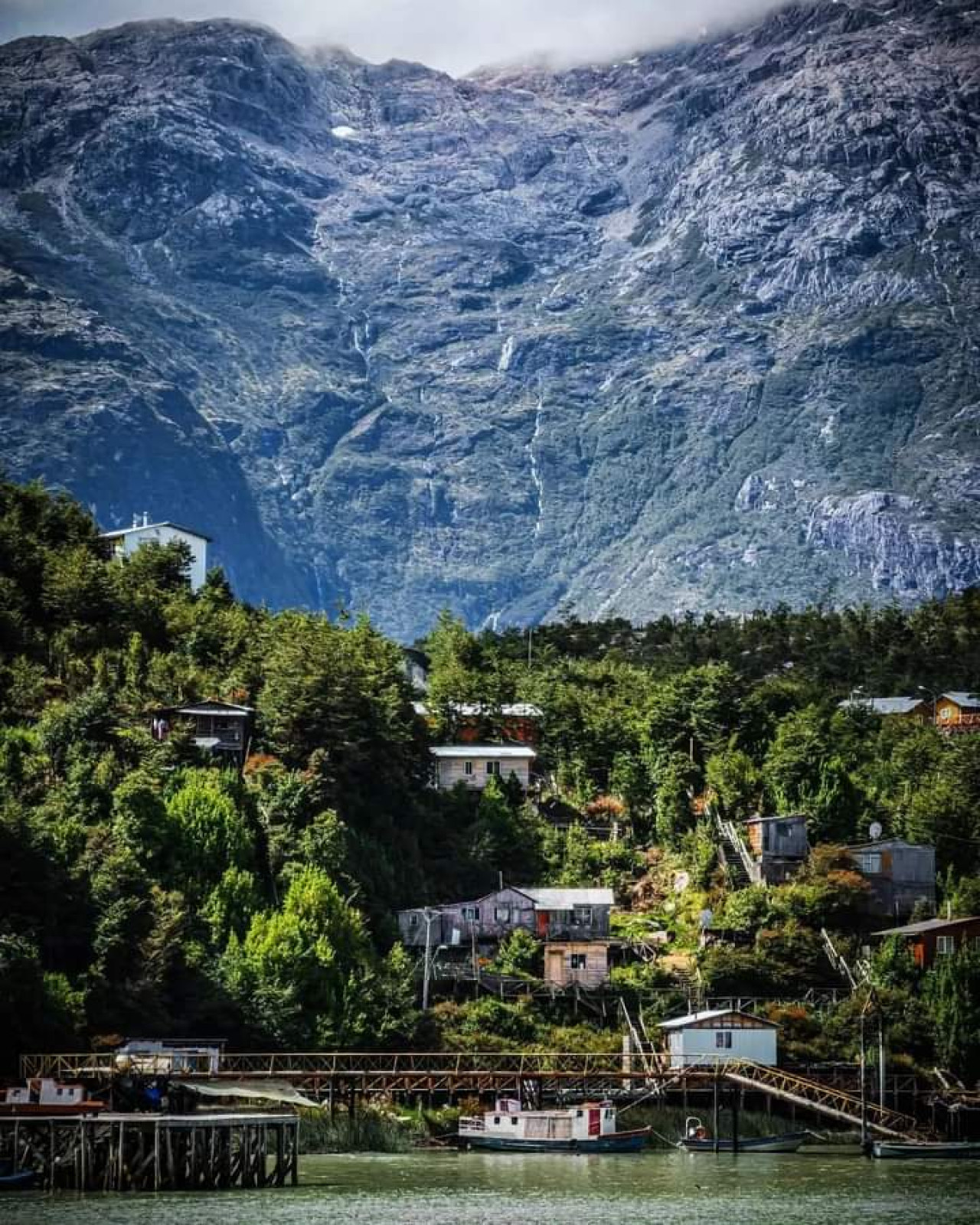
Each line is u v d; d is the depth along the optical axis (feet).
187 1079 540.93
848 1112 611.47
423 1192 504.84
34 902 606.14
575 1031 652.48
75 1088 521.24
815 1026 652.07
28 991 568.41
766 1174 542.98
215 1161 508.12
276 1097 537.65
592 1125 581.12
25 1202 481.05
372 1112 589.32
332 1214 470.39
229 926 641.81
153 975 602.85
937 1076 629.92
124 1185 500.74
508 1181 524.52
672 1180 531.50
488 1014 649.61
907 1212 487.20
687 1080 605.31
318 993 619.67
